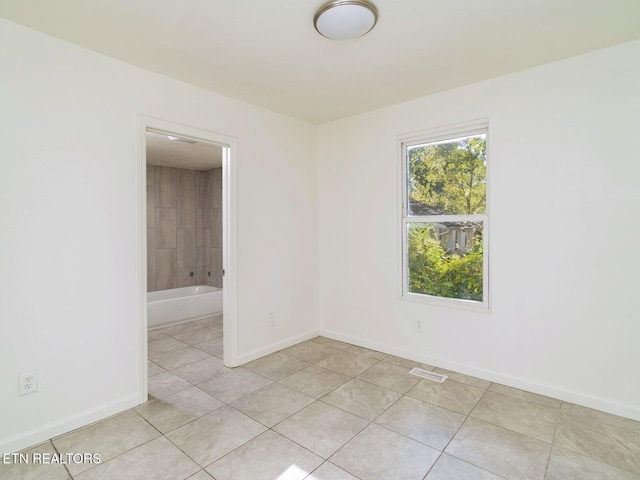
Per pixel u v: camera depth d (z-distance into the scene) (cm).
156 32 206
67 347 218
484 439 206
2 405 195
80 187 223
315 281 400
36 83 205
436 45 223
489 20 196
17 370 200
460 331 299
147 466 184
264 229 342
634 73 223
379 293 352
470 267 300
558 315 253
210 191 611
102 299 233
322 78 271
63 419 215
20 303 201
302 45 222
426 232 324
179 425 222
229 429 218
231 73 261
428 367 312
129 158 245
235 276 317
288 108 340
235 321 317
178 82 272
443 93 301
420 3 180
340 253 383
